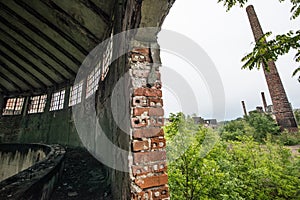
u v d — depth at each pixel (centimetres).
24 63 796
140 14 173
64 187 277
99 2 394
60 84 862
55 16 507
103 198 247
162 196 148
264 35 191
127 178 155
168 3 169
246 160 347
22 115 949
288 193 277
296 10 188
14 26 614
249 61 206
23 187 158
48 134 802
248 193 286
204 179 284
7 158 619
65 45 605
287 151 373
